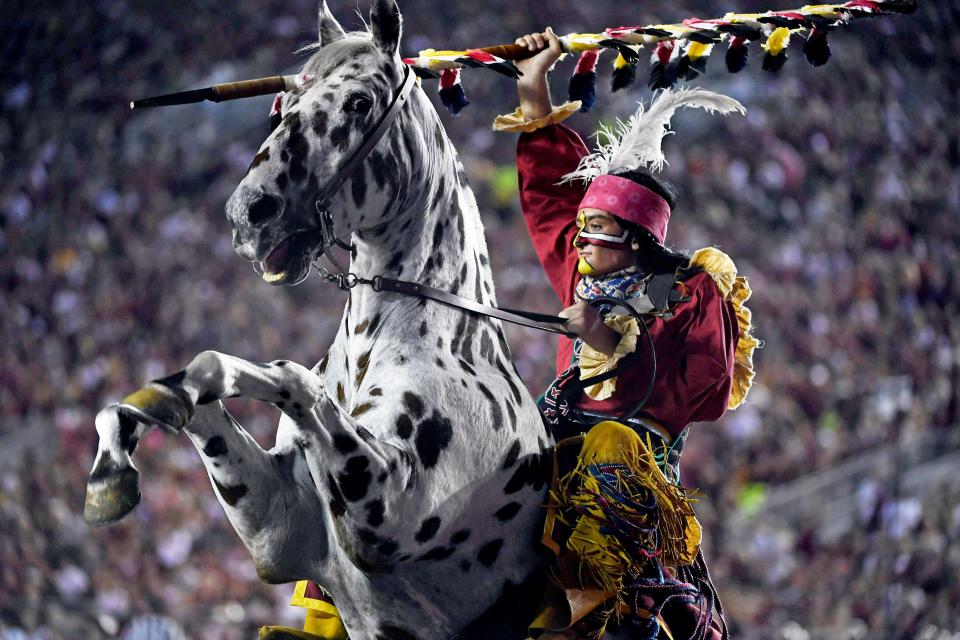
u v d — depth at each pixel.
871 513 37.59
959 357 48.84
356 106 9.38
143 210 57.53
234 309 51.88
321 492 9.27
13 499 39.53
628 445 10.29
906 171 57.66
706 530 36.75
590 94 12.07
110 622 34.31
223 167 59.41
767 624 33.56
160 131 60.97
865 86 59.84
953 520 37.78
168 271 54.22
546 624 10.12
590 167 11.72
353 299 10.36
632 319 10.68
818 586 35.09
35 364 49.91
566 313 10.78
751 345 11.58
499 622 10.27
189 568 35.66
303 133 9.19
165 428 7.91
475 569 10.09
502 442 9.93
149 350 50.59
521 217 55.88
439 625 10.13
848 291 50.12
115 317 52.19
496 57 10.97
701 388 10.84
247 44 64.31
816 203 55.62
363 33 10.30
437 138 10.33
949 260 54.56
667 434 10.99
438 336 10.03
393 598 9.95
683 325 10.91
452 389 9.75
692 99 11.67
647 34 11.61
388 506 9.09
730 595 34.28
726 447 40.19
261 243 8.96
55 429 45.84
